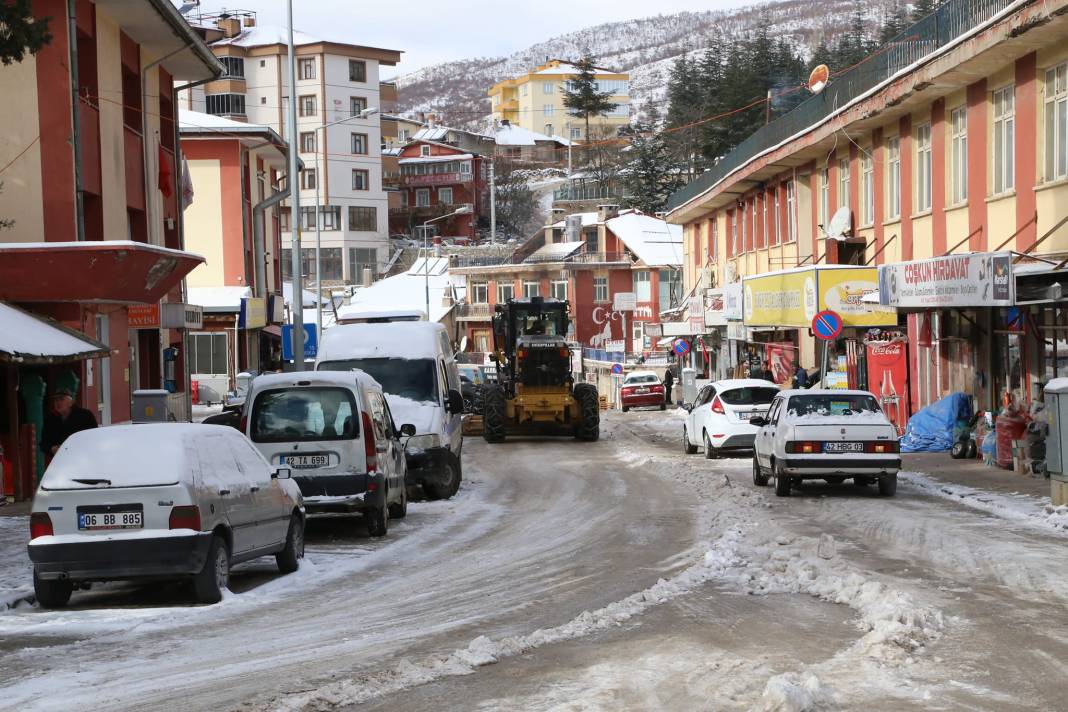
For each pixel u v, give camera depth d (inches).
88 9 1082.7
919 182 1234.6
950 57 1019.3
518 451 1370.6
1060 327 921.5
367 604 450.9
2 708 295.1
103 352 866.8
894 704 274.1
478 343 3996.1
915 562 498.9
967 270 871.7
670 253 3695.9
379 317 1267.2
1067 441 663.1
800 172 1664.6
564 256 3878.0
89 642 384.8
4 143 994.1
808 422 786.2
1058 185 916.0
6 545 620.7
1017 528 607.2
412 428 773.3
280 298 2315.5
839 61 4111.7
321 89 4308.6
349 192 4375.0
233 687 313.4
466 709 281.4
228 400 1503.4
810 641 351.6
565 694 292.5
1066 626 365.1
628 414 2229.3
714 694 287.7
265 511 514.6
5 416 848.9
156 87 1320.1
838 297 1239.5
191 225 2122.3
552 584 482.3
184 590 498.6
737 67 4160.9
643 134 4963.1
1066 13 829.8
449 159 5255.9
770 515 689.0
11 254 884.6
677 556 548.7
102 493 446.3
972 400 1105.4
